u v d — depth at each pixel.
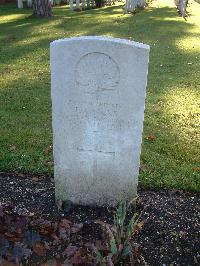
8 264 1.11
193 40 3.46
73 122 1.21
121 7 5.24
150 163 1.58
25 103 2.12
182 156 1.64
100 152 1.25
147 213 1.32
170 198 1.40
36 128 1.86
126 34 3.62
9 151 1.65
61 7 5.36
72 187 1.32
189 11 4.91
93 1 5.37
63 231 1.22
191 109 2.09
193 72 2.65
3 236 1.18
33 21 4.23
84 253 1.15
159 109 2.08
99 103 1.17
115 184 1.30
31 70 2.67
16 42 3.38
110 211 1.33
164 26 3.96
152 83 2.45
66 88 1.16
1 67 2.73
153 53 3.06
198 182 1.46
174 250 1.19
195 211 1.34
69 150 1.26
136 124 1.19
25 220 1.23
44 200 1.38
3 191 1.42
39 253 1.16
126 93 1.15
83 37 1.11
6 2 5.68
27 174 1.52
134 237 1.22
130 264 1.12
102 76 1.13
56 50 1.12
